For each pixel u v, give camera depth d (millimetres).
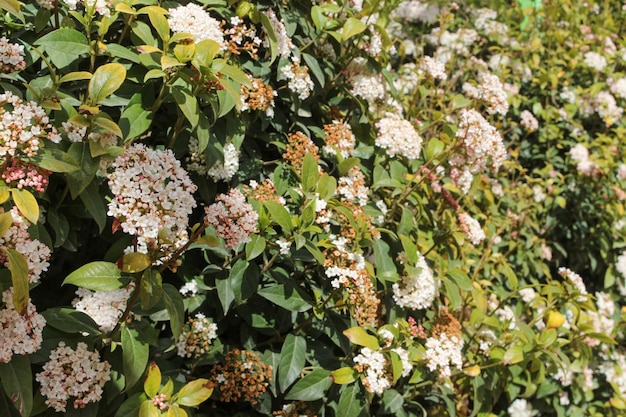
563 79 5723
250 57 2889
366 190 2895
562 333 3678
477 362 3436
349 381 2561
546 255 4844
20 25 2285
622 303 5445
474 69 5363
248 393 2504
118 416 2004
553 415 4422
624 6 6773
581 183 5148
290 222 2414
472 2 5941
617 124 5586
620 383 4465
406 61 5758
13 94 2109
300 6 3143
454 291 3129
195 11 2412
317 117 3215
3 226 1702
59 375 1954
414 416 3123
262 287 2676
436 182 3652
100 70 2051
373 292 2654
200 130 2318
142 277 1925
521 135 5484
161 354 2512
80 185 2027
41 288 2443
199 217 2746
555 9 5953
